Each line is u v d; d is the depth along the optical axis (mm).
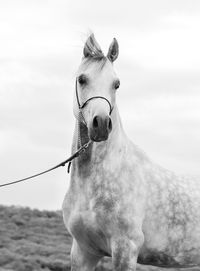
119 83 6430
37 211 27938
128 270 6262
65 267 17719
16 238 22109
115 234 6320
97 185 6371
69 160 6582
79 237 6566
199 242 6883
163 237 6727
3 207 28250
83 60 6539
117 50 6746
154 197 6688
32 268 17234
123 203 6363
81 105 6367
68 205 6633
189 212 6863
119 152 6574
